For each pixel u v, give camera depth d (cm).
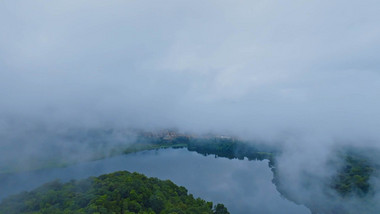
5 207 12688
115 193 13012
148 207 12975
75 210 11388
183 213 12650
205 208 14375
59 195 13300
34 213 11650
